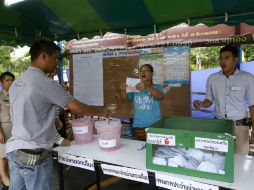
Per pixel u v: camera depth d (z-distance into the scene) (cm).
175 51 345
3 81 300
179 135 143
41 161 166
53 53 174
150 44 359
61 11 304
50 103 167
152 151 154
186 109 344
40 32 361
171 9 266
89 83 411
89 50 405
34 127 162
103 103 400
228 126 166
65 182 315
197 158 141
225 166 134
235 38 322
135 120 269
